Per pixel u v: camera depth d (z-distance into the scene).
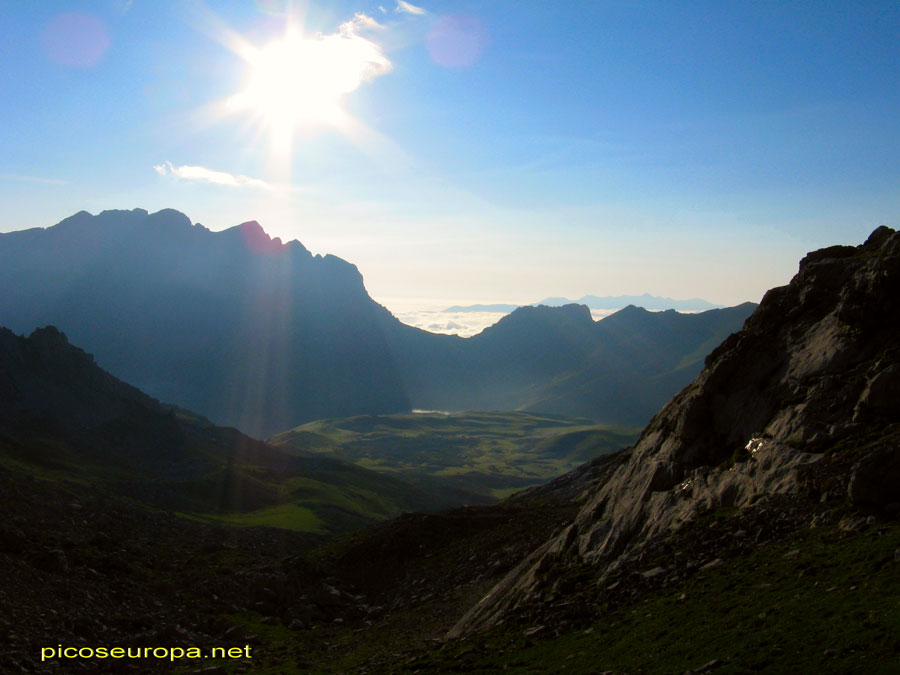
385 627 57.50
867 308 40.00
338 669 43.50
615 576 37.03
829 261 46.88
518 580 48.31
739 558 31.72
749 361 45.53
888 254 40.34
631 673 24.97
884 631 20.69
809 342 43.28
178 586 62.53
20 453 138.38
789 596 25.75
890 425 33.66
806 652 21.41
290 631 57.81
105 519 92.50
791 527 31.89
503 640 36.00
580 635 31.89
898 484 29.47
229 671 42.88
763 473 36.78
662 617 29.22
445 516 85.88
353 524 153.00
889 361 36.41
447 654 37.28
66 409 176.38
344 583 73.50
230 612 59.84
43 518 80.75
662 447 47.41
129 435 180.12
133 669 39.84
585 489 101.25
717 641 24.61
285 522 138.12
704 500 39.25
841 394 37.31
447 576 68.88
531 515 84.31
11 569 47.88
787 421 38.66
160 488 146.00
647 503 43.31
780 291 48.25
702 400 45.47
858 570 25.31
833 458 33.66
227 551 88.25
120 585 55.78
